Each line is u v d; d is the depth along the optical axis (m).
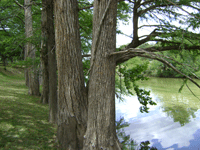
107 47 3.31
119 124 8.90
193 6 4.40
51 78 6.13
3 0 11.34
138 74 5.36
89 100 3.60
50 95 6.21
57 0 3.83
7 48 7.10
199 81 24.86
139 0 4.83
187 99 14.79
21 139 4.32
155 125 8.60
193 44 4.63
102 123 3.43
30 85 11.56
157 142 6.55
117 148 3.54
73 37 3.94
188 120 9.35
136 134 7.39
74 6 3.97
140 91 5.54
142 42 5.08
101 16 3.31
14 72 25.34
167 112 11.03
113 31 3.35
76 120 4.04
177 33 4.40
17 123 5.38
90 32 7.25
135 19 4.95
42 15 6.09
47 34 6.03
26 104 8.38
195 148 6.01
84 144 3.61
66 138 4.13
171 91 18.73
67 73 3.98
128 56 4.29
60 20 3.84
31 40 6.73
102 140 3.42
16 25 12.70
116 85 8.20
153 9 5.15
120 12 7.09
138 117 10.11
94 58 3.41
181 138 6.97
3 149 3.63
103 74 3.37
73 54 3.97
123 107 12.58
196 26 4.30
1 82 15.48
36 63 8.91
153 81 28.59
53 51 6.02
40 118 6.49
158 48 4.73
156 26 4.84
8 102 7.92
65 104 4.09
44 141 4.44
